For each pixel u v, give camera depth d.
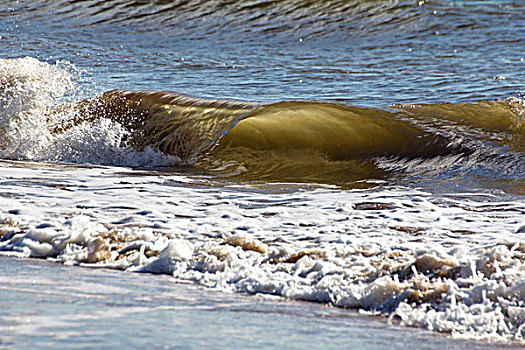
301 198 25.12
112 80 51.22
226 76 55.06
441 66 60.59
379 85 50.88
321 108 38.88
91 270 14.80
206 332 9.73
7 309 10.48
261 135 35.56
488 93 46.12
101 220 20.16
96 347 8.56
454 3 94.31
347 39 79.19
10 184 26.05
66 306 10.91
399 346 9.67
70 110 38.44
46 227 18.20
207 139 35.53
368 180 29.59
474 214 22.12
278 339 9.60
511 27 83.06
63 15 86.19
